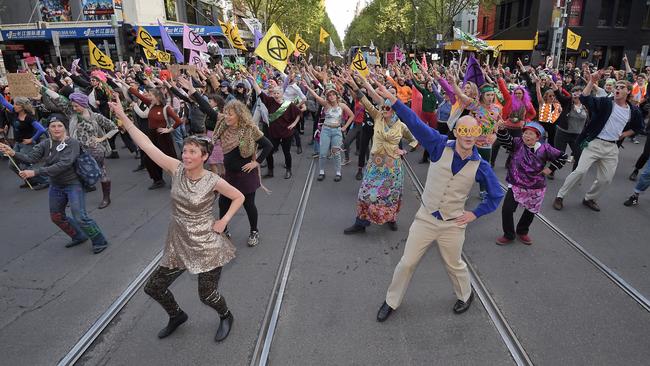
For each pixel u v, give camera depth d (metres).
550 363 3.20
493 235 5.54
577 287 4.25
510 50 34.78
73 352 3.36
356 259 4.89
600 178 6.21
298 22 43.31
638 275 4.48
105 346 3.46
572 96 8.20
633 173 8.05
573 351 3.32
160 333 3.55
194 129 8.89
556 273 4.54
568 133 8.23
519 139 5.09
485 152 6.10
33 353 3.38
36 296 4.20
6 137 10.17
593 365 3.17
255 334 3.57
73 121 6.43
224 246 3.35
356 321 3.73
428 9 36.97
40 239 5.55
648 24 33.81
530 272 4.56
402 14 43.16
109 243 5.38
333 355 3.30
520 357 3.25
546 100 9.30
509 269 4.63
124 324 3.74
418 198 7.05
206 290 3.34
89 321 3.79
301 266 4.73
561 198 6.43
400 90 11.62
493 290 4.21
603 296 4.09
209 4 36.69
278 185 7.81
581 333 3.54
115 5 21.55
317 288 4.27
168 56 14.53
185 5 32.41
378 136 5.32
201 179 3.20
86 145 6.40
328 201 6.89
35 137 7.04
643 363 3.19
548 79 10.62
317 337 3.52
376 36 52.84
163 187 7.72
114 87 10.52
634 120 6.90
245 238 5.46
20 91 7.80
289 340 3.49
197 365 3.21
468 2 32.50
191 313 3.88
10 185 8.09
